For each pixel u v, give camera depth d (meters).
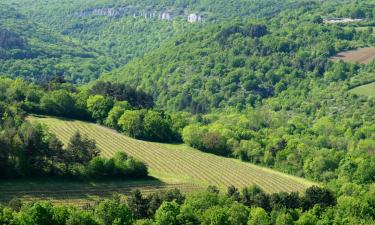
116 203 139.38
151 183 184.25
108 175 180.62
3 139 167.88
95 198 164.38
